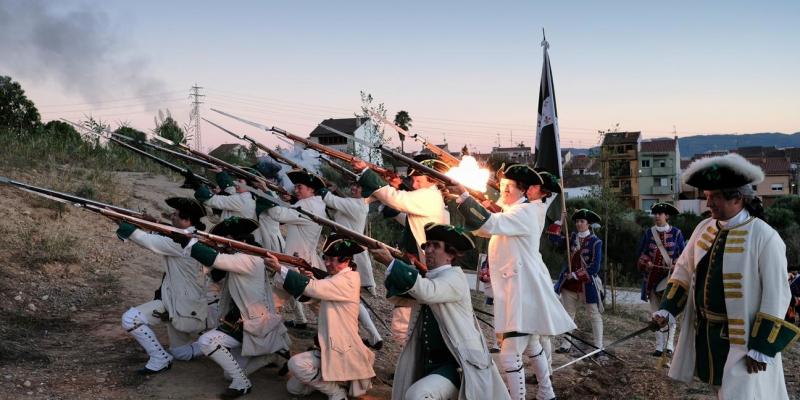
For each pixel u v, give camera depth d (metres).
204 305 6.92
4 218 10.44
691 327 5.24
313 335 8.52
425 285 5.09
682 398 6.95
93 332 7.75
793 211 40.91
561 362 8.25
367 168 7.15
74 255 9.89
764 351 4.65
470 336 5.30
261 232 8.57
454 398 5.36
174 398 6.03
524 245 6.09
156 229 6.23
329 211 9.19
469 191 6.27
